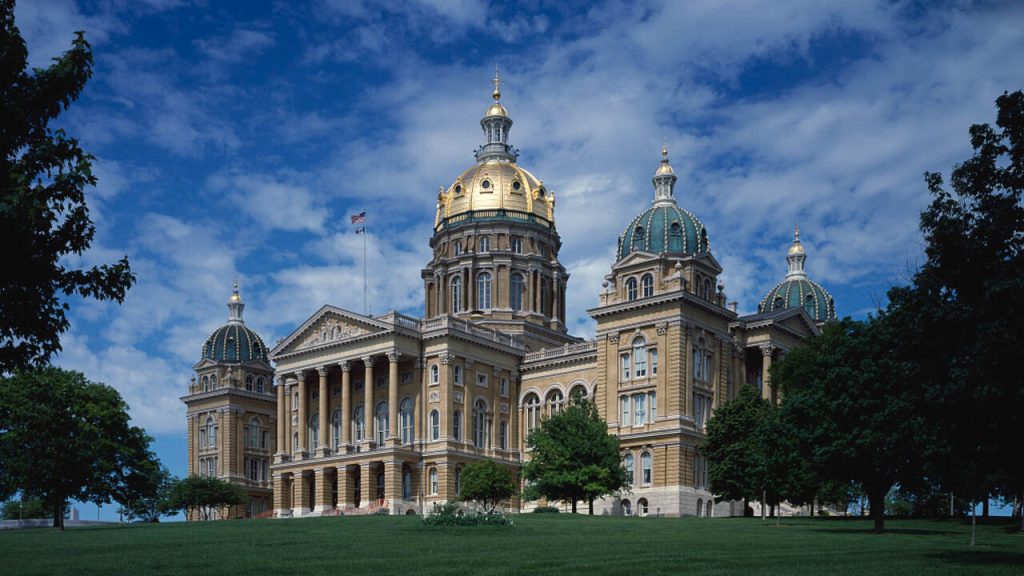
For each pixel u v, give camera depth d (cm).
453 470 10925
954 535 5666
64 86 2636
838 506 10475
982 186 3856
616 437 9281
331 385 12231
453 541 4859
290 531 6156
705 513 9838
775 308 12744
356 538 5231
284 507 11881
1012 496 7406
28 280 2647
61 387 8575
